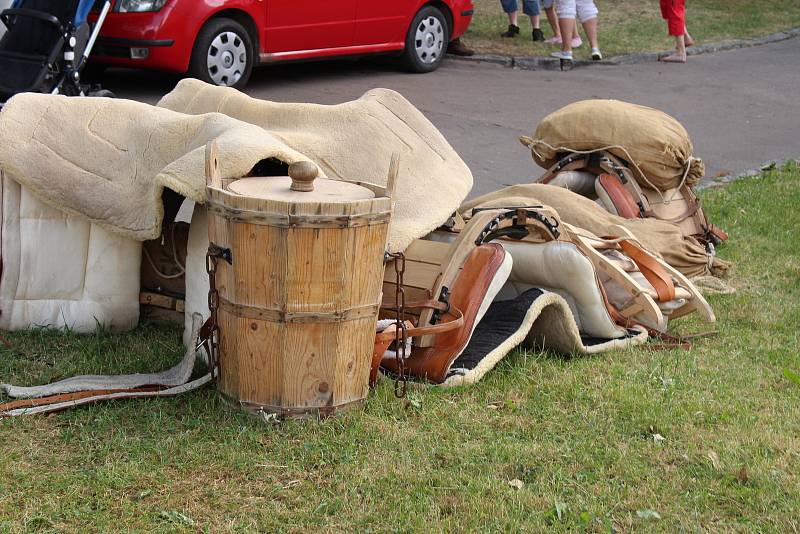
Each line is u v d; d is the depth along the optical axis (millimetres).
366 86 12297
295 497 3467
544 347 4895
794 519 3469
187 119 4660
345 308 3812
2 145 4594
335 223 3668
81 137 4754
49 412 3916
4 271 4703
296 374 3848
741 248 6891
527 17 17719
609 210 6422
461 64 14344
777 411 4328
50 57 8812
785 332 5383
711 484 3684
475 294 4422
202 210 4402
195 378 4332
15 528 3193
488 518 3389
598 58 15102
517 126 10734
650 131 6469
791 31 18797
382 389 4266
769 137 11070
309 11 11703
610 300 5164
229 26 10938
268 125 5289
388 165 5219
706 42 17094
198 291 4430
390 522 3348
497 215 4633
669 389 4457
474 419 4094
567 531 3342
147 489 3457
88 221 4707
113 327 4820
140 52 10477
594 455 3859
